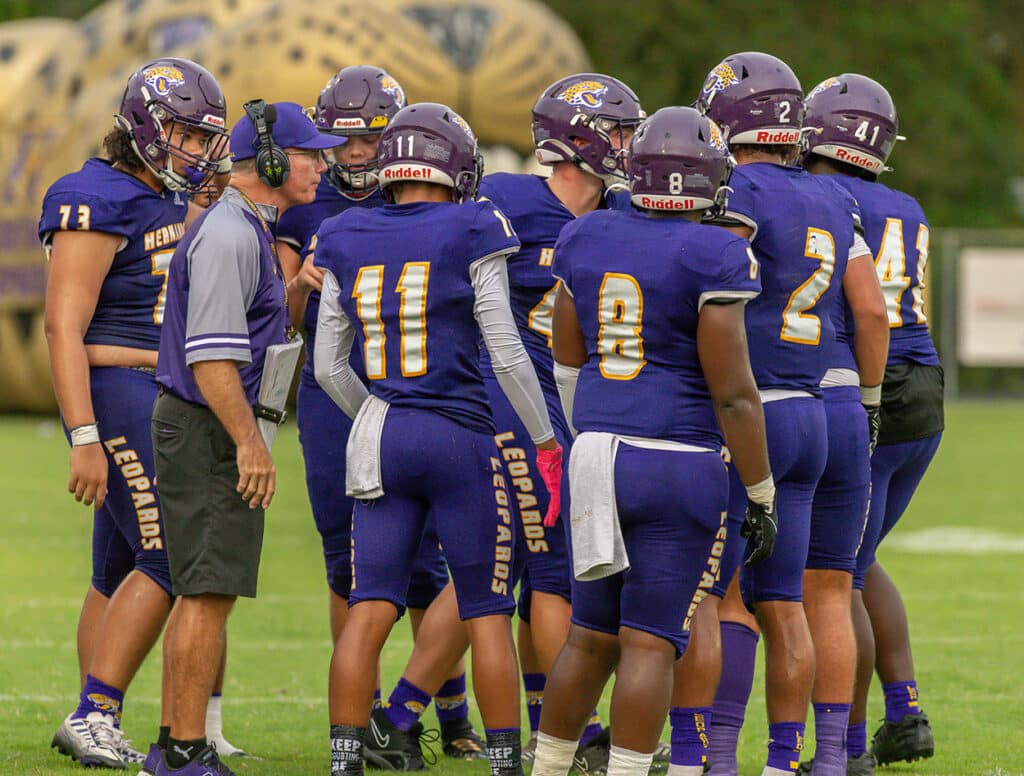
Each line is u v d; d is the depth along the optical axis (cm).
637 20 11919
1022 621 3180
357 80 2144
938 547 4259
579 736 1694
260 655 2819
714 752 1820
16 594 3397
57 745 1952
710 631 1756
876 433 1919
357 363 2097
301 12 7238
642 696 1594
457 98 7419
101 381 1938
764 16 12431
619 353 1614
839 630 1858
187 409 1719
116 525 2052
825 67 12369
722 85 1841
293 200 1833
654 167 1611
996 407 10156
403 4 7431
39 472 5806
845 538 1875
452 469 1750
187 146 1892
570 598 2027
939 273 10994
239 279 1711
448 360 1755
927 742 2038
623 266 1605
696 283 1572
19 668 2627
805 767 1962
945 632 3056
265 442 1767
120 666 1945
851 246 1850
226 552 1708
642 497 1586
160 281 1969
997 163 13312
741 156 1847
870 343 1864
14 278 7950
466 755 2148
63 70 8206
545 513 2012
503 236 1745
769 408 1755
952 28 13262
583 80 2020
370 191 2181
